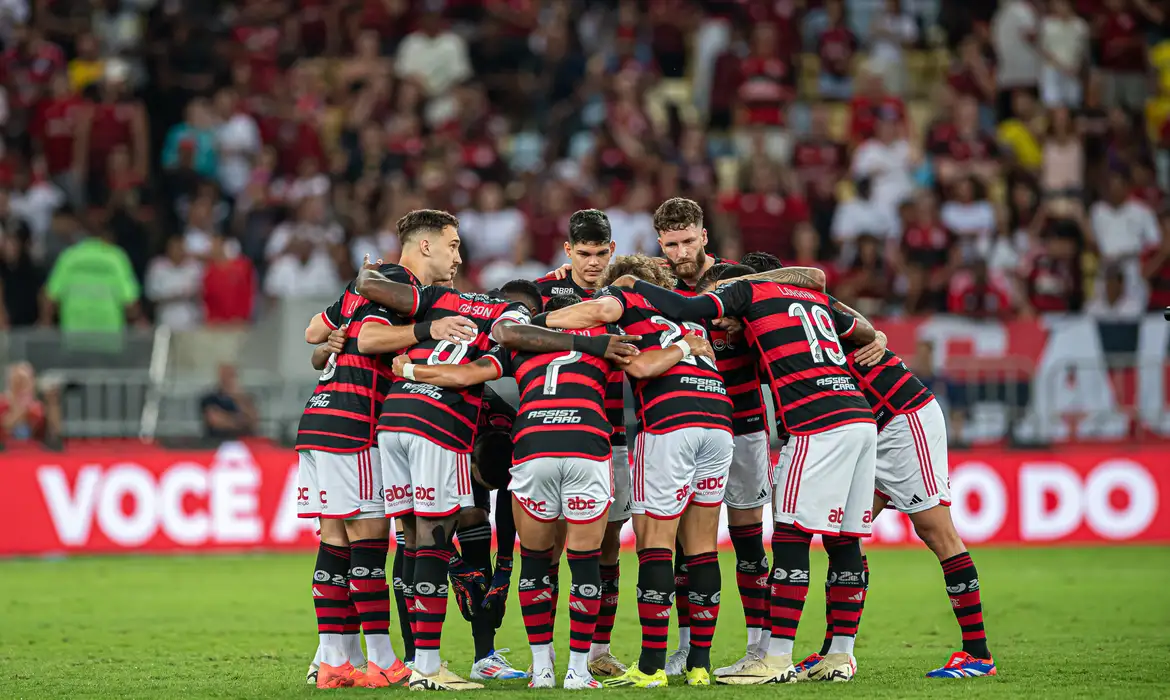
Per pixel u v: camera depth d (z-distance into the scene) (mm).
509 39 74938
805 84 77500
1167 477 51812
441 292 25078
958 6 78750
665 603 23859
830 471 24172
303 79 70562
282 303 51844
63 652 29750
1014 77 74812
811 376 24422
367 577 24656
